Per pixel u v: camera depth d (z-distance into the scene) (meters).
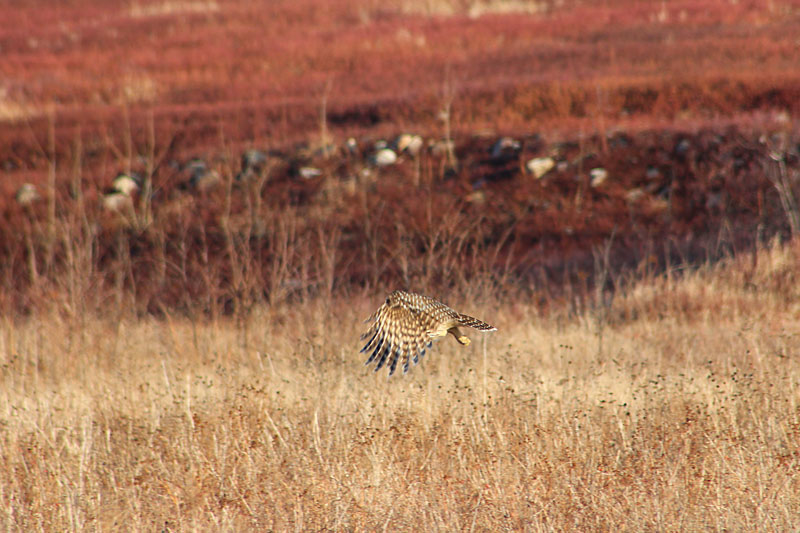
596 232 91.62
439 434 35.00
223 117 130.62
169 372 48.31
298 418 37.50
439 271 69.81
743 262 68.75
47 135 125.06
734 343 51.06
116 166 112.81
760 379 40.78
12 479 32.00
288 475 31.92
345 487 29.61
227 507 29.42
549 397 38.81
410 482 30.41
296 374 45.41
